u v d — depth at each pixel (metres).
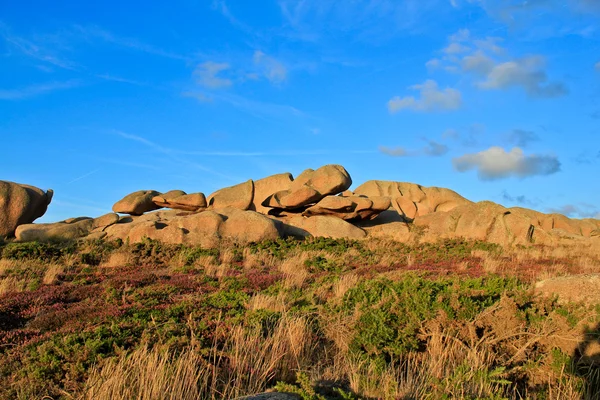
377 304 8.55
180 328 8.26
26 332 8.99
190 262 19.91
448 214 31.50
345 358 7.36
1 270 16.55
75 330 8.57
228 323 8.64
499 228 28.92
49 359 7.00
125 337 7.78
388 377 6.38
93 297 12.42
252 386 6.47
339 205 30.11
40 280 15.20
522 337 7.58
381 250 25.22
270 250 23.61
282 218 31.92
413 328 7.81
